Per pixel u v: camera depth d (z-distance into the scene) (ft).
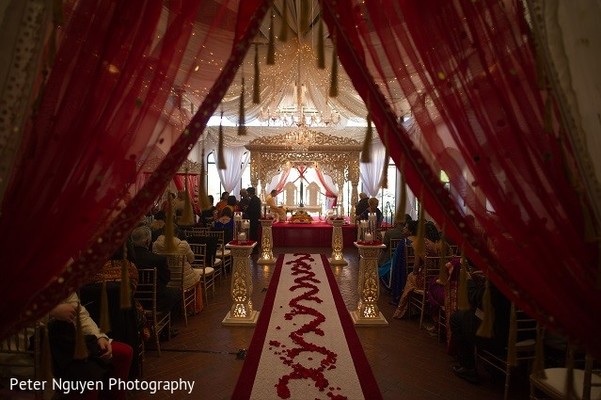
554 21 5.31
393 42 5.77
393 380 11.02
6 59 4.78
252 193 31.99
